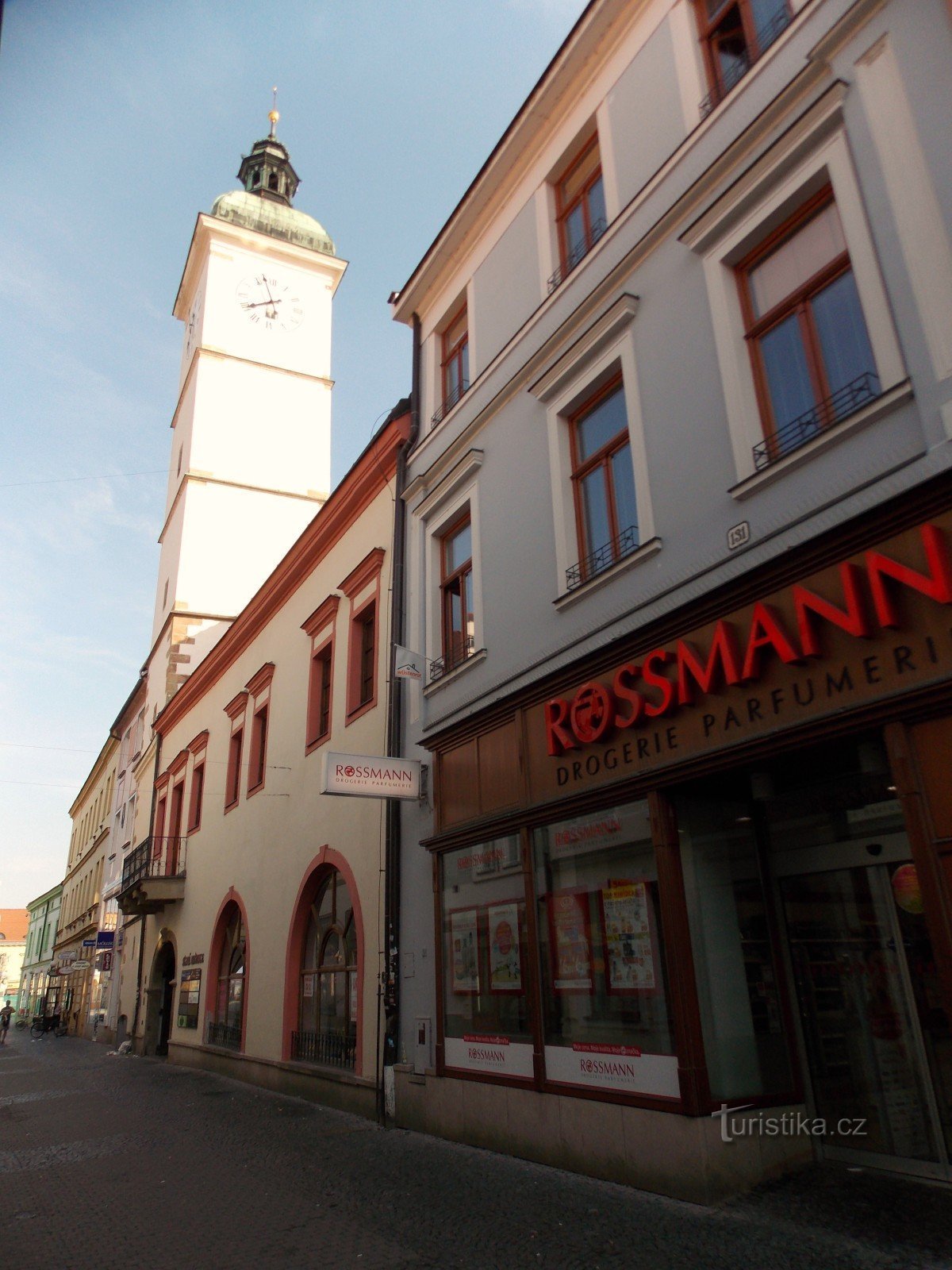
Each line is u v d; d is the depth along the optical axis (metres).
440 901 10.44
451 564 12.22
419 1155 8.88
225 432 31.38
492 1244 5.91
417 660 11.59
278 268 34.53
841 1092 7.03
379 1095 10.85
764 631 6.50
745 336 7.57
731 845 7.63
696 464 7.71
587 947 8.05
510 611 10.17
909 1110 6.57
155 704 30.27
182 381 35.16
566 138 10.57
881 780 6.98
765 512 6.98
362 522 14.87
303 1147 9.72
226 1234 6.50
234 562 30.09
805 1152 7.01
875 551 5.88
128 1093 16.03
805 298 7.12
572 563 9.33
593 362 9.30
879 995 6.86
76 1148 10.43
